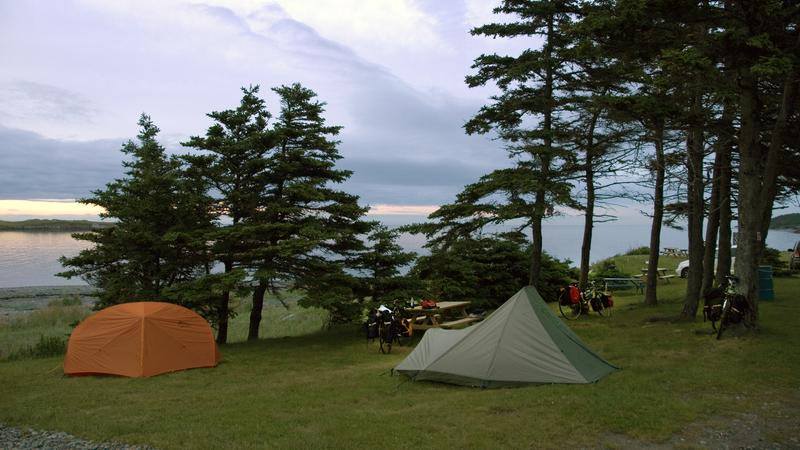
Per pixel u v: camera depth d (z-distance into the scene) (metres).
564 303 16.58
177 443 6.01
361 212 15.90
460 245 16.05
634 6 9.60
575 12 13.72
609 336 12.59
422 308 15.71
